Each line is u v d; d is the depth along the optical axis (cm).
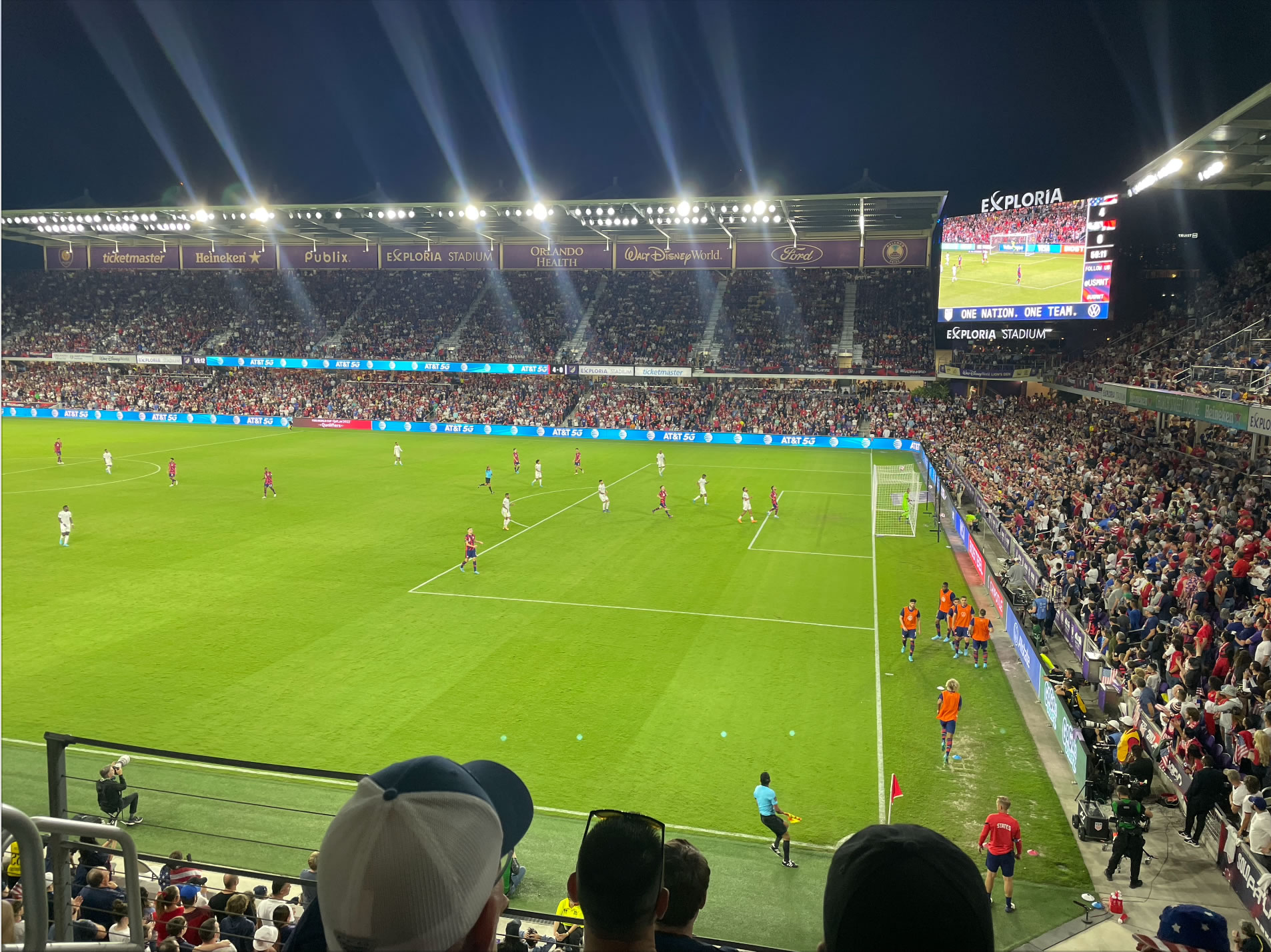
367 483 4950
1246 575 2111
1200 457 3834
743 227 7775
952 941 199
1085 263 4978
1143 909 1220
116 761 1408
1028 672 2150
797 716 1931
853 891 211
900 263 8019
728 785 1623
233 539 3550
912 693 2073
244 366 8200
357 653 2278
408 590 2862
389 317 8631
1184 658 1838
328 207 7069
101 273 9638
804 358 7400
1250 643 1748
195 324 8875
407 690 2039
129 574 3006
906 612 2305
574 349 7950
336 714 1898
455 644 2358
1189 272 5988
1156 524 2859
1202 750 1433
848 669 2227
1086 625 2255
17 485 4738
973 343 7138
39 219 7800
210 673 2122
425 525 3856
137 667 2156
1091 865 1345
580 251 8675
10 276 9662
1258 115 2828
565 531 3803
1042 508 3356
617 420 7525
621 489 4938
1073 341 6372
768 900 1259
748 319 7925
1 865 372
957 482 4488
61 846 383
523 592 2864
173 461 4772
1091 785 1441
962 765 1703
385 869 205
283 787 1563
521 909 1180
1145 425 4784
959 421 6706
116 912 827
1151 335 5016
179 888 878
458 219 7544
